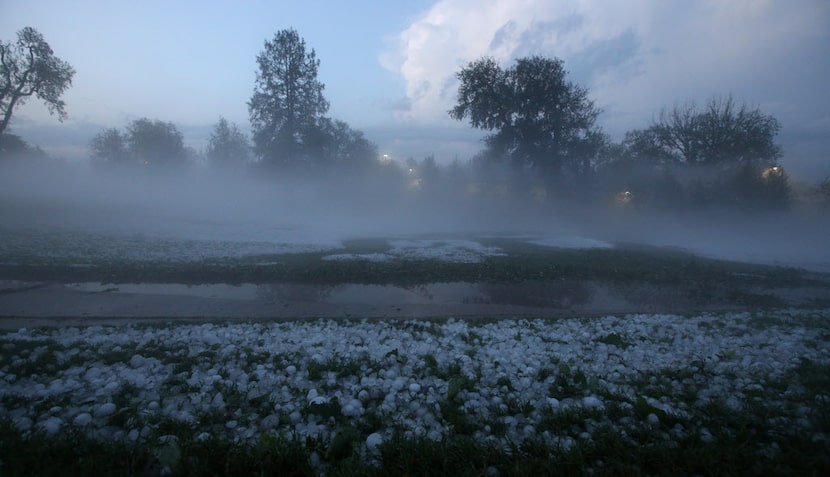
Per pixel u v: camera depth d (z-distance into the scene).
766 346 6.30
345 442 3.18
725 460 2.93
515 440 3.42
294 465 2.95
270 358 5.45
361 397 4.18
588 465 2.99
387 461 2.93
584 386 4.46
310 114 41.78
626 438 3.29
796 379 4.69
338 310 8.98
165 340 6.29
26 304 8.72
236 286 11.07
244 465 2.88
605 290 11.63
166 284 11.02
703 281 12.95
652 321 8.14
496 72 40.72
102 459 2.93
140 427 3.54
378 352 5.79
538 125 40.50
